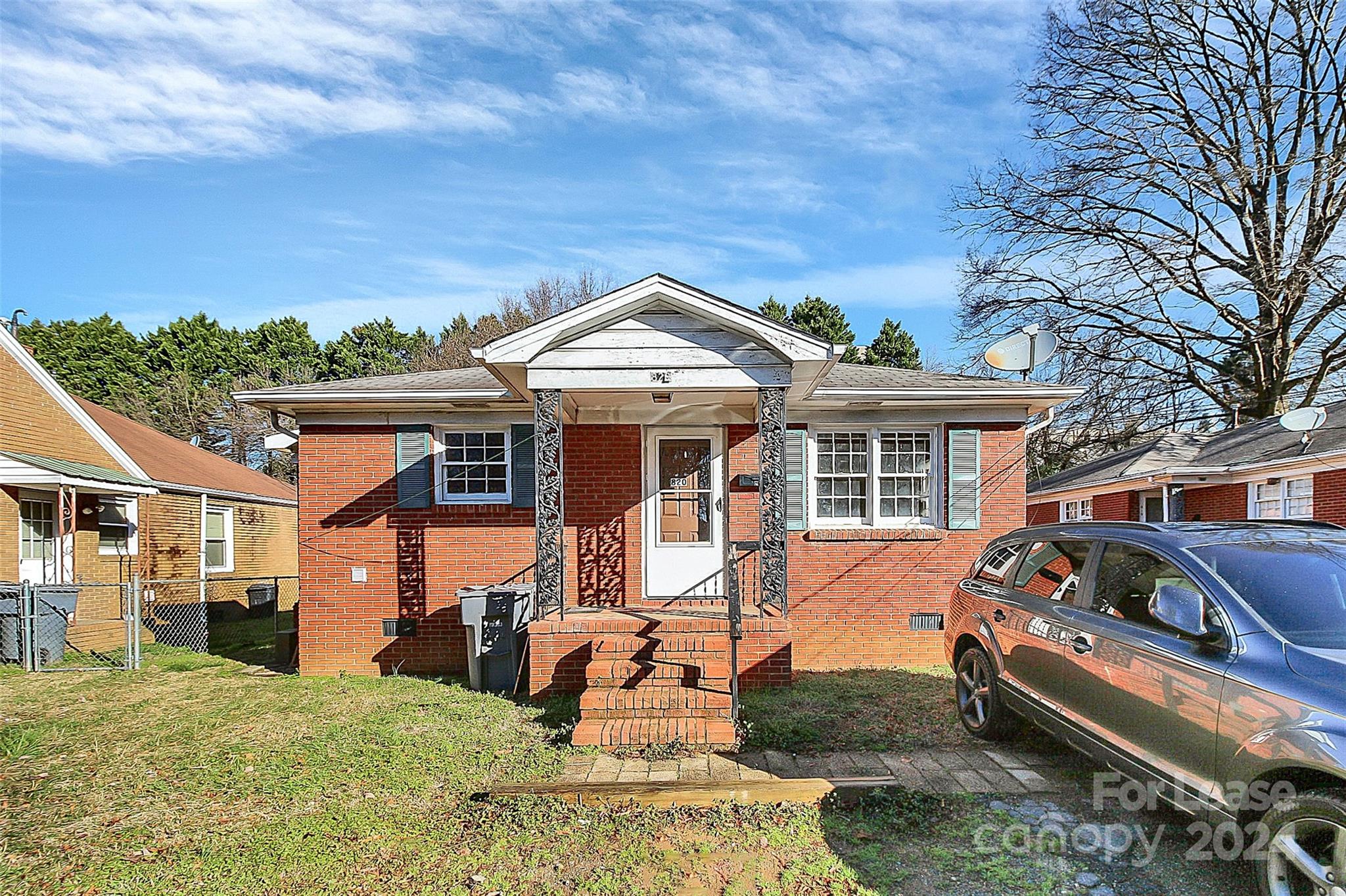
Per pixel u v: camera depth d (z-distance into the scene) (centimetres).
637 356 812
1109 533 532
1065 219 2272
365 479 1049
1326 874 318
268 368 4288
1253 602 408
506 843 462
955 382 1086
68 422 1473
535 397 817
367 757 630
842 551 1040
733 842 459
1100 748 473
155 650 1327
